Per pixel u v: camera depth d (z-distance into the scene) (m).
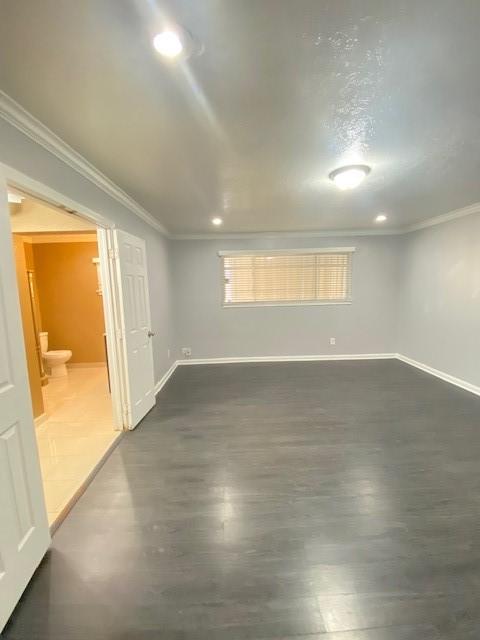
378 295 5.68
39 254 5.61
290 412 3.47
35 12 1.05
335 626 1.29
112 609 1.38
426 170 2.66
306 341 5.76
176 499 2.09
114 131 1.88
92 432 3.09
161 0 1.01
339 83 1.48
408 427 3.07
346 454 2.60
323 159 2.36
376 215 4.39
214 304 5.65
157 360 4.39
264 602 1.39
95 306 5.76
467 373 4.12
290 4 1.05
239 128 1.88
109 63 1.30
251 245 5.53
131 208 3.45
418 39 1.21
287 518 1.90
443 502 2.02
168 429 3.13
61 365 5.26
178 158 2.29
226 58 1.29
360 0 1.04
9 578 1.35
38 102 1.57
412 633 1.26
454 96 1.60
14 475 1.44
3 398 1.39
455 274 4.27
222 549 1.68
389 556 1.62
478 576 1.50
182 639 1.26
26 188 1.73
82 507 2.02
